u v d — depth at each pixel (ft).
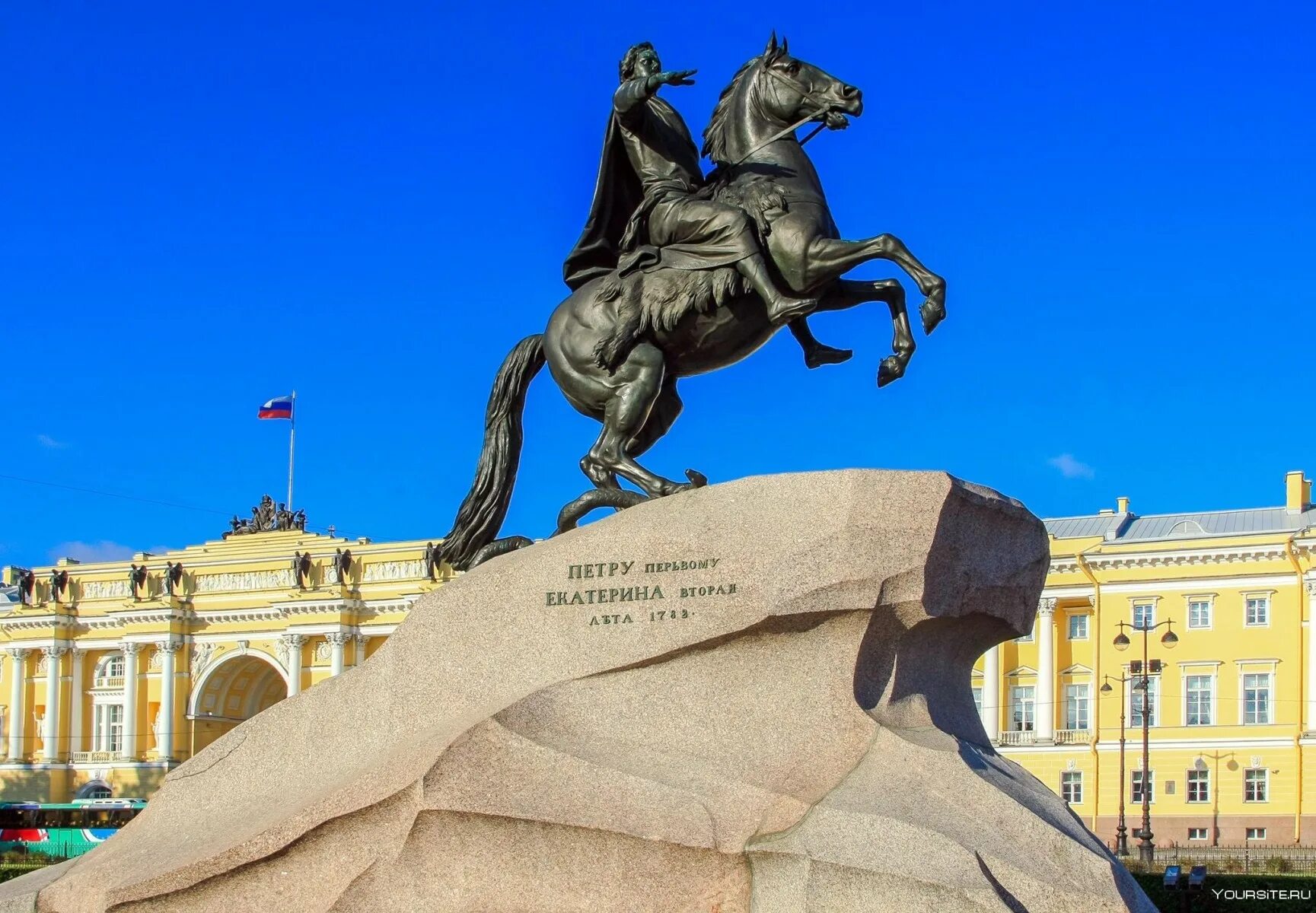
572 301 28.81
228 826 24.18
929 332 25.93
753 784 22.09
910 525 22.80
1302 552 144.97
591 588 23.82
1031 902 20.54
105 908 23.43
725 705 22.95
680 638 23.16
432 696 24.20
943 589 22.98
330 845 22.90
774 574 22.90
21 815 131.13
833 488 23.09
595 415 28.55
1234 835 142.72
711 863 21.52
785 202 27.68
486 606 24.30
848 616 22.75
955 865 20.54
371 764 23.59
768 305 26.73
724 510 23.54
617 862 21.81
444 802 22.30
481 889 22.25
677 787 22.08
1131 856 121.29
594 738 22.98
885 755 22.04
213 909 23.16
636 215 28.71
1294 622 144.66
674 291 27.53
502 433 29.60
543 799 22.17
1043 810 22.09
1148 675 117.91
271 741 25.13
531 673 23.79
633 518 23.99
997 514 23.75
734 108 28.99
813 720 22.65
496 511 29.50
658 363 27.78
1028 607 24.47
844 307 28.25
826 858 20.90
